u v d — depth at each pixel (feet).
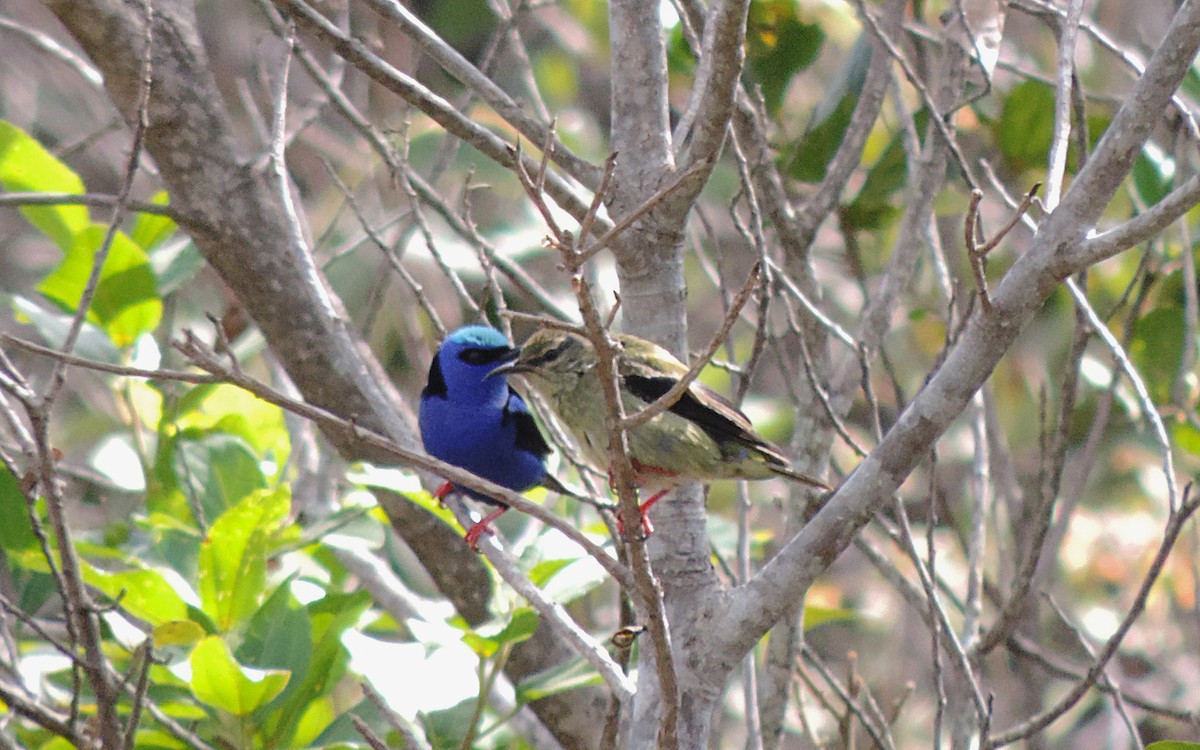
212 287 57.62
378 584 39.96
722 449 36.55
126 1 37.45
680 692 28.50
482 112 58.39
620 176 32.01
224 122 38.47
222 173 38.11
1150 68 24.88
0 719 30.58
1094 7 56.70
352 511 36.37
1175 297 50.62
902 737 54.90
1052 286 25.21
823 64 59.88
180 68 38.01
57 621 40.40
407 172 38.63
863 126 40.63
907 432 26.48
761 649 48.98
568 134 63.52
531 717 37.65
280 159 36.45
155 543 35.73
